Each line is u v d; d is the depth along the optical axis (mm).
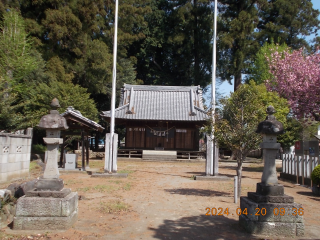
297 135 22047
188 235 5723
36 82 23766
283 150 28203
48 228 5719
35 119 17531
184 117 26734
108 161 13891
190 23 36344
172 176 14789
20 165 12148
